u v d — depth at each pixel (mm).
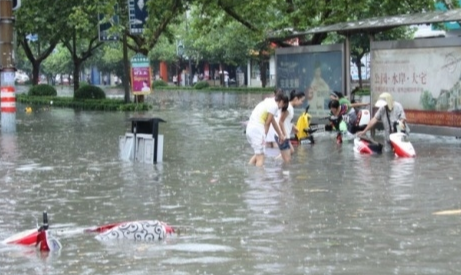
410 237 10984
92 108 48906
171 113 42750
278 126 20094
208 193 15281
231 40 79000
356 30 26516
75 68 58125
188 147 24125
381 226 11758
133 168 19344
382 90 26297
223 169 18781
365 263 9648
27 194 15758
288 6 33125
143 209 13789
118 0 42781
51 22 52344
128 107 45688
